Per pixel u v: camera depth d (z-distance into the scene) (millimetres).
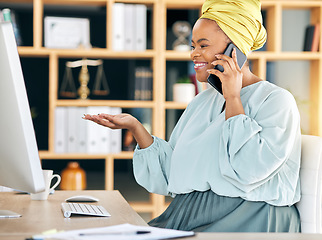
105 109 3723
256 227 1566
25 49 3689
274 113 1585
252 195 1570
